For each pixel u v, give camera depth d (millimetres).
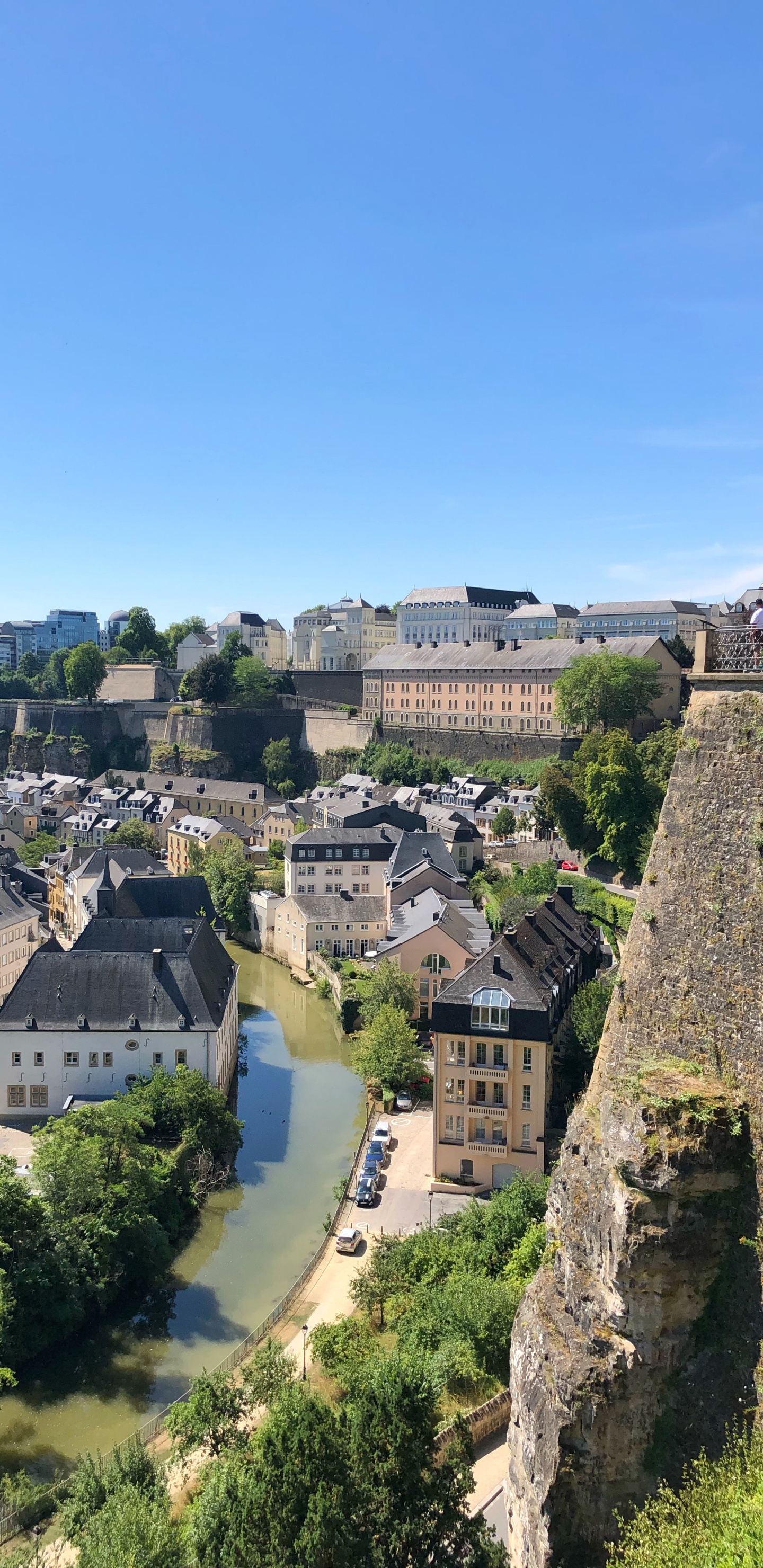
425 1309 45000
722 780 24828
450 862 127250
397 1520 26656
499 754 189625
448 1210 62188
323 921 115750
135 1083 73750
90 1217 56094
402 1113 79688
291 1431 28312
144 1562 28703
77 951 78875
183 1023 74438
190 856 161500
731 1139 21922
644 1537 19844
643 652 159125
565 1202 25719
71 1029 74000
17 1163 66000
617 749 115750
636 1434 22078
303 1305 54031
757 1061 22453
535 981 63719
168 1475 39406
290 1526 25812
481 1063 63531
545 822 139875
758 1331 21016
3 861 148750
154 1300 57062
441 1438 35250
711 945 24172
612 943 97438
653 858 26625
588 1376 22438
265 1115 82125
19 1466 44906
